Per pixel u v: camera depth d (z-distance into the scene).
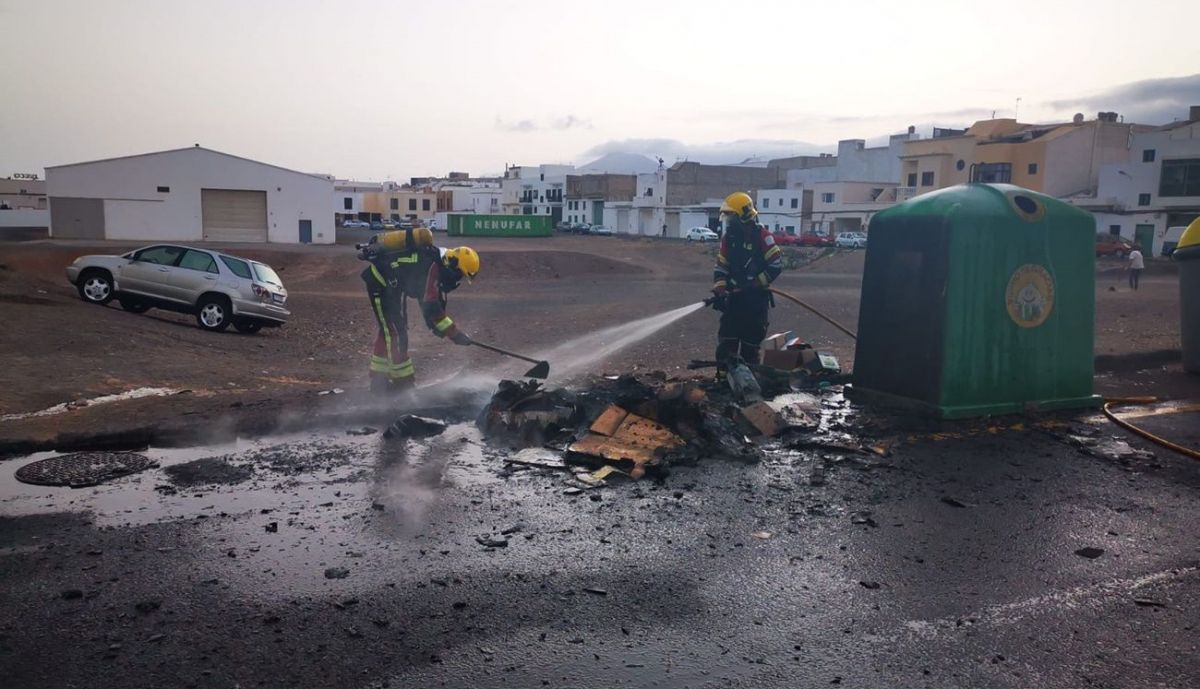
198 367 11.06
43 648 3.34
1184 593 4.09
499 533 4.64
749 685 3.23
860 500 5.31
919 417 7.18
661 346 14.84
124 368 10.22
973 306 7.12
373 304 7.69
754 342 8.32
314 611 3.71
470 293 35.09
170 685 3.11
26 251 39.84
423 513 4.91
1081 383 7.75
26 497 5.04
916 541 4.68
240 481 5.42
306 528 4.65
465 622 3.65
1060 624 3.76
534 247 64.69
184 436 6.37
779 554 4.46
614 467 5.71
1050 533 4.84
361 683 3.17
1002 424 7.09
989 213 7.10
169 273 17.27
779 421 6.70
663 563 4.31
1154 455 6.39
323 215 63.16
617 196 107.50
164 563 4.15
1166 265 46.28
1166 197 54.78
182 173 58.91
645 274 50.66
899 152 84.94
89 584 3.90
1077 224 7.54
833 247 60.84
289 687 3.13
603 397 6.94
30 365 9.73
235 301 17.16
